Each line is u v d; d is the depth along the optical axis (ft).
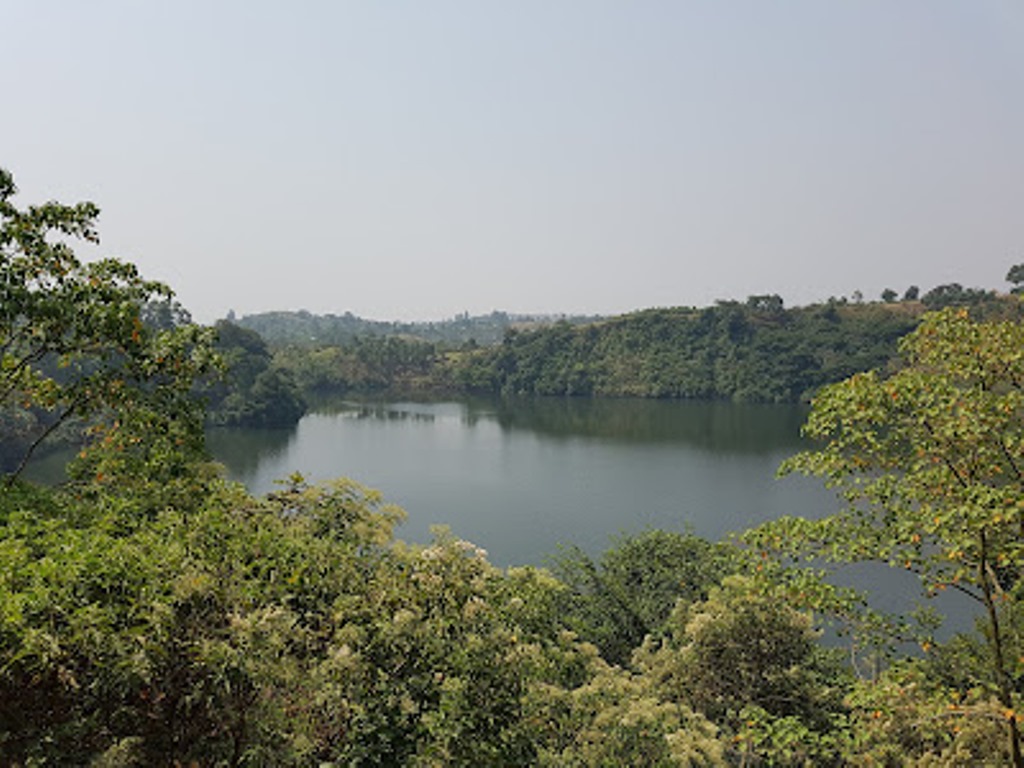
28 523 28.09
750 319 490.90
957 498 23.90
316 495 33.65
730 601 48.49
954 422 23.31
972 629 89.15
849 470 27.50
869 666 54.70
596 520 160.35
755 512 165.37
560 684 35.24
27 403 40.78
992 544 23.84
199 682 19.48
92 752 18.86
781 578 28.55
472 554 28.63
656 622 71.82
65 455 195.42
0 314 33.88
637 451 256.93
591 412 388.57
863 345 430.20
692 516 162.40
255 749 19.52
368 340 576.20
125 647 18.40
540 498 181.37
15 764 17.78
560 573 77.00
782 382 415.03
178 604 20.58
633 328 512.63
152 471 37.45
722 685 47.42
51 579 19.21
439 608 23.77
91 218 38.06
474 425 338.34
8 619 16.89
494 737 21.81
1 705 17.87
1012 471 24.20
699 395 439.63
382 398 473.67
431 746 20.92
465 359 551.18
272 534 27.68
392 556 29.07
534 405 428.56
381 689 21.42
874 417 25.48
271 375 317.22
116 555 21.38
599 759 31.76
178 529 26.27
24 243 35.35
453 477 208.95
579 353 506.48
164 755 19.90
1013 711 23.04
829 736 29.86
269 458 238.48
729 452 253.03
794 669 45.75
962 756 29.96
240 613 20.80
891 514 26.30
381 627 21.85
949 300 457.68
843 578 107.86
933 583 25.21
